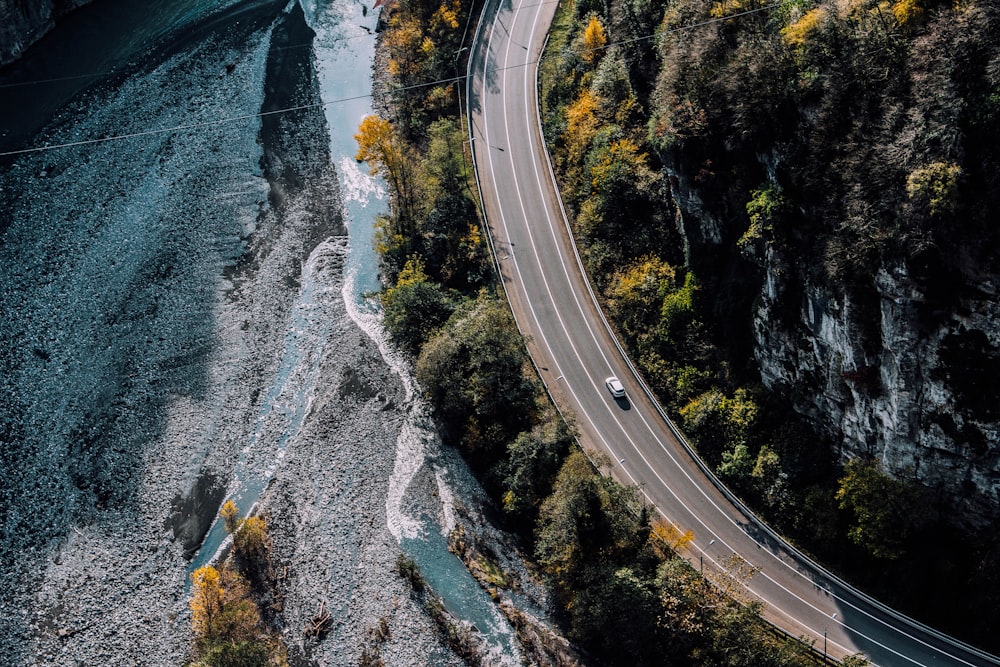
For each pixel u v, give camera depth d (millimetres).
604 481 69438
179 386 82625
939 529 63219
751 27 67938
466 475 77312
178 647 67625
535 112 99312
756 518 70188
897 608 63906
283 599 69938
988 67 53906
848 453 66125
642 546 67812
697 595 63625
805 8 64688
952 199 54188
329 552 72688
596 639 66750
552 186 93000
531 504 71938
